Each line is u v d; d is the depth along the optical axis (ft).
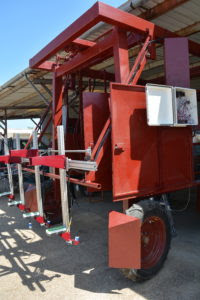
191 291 9.59
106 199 23.81
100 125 11.63
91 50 13.28
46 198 15.06
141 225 9.97
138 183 10.40
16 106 41.55
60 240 14.93
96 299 9.35
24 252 13.48
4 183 26.78
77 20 11.24
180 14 15.43
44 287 10.26
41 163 11.55
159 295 9.44
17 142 14.60
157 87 10.22
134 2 13.62
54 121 15.84
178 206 20.33
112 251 9.34
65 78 16.85
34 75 23.41
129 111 10.19
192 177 12.48
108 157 11.13
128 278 10.34
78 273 11.23
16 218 19.31
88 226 17.07
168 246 11.15
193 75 18.99
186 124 11.31
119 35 11.55
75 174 16.43
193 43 14.66
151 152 10.84
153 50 12.35
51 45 13.12
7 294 9.88
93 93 11.48
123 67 11.55
